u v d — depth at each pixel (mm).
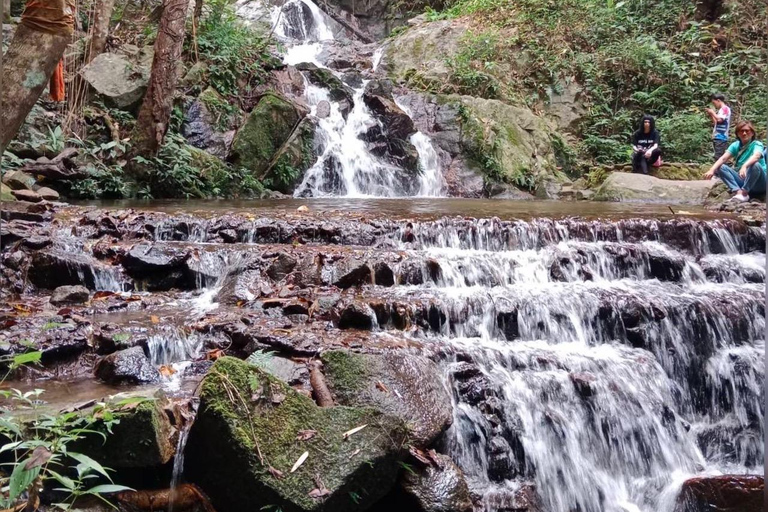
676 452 4797
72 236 5898
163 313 4816
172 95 9359
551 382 4602
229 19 12344
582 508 4422
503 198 11461
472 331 5039
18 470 2516
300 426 3367
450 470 3590
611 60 14531
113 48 11305
